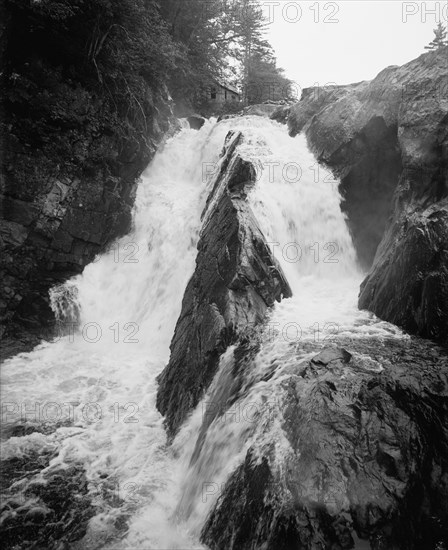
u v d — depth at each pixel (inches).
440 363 251.0
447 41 430.3
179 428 299.0
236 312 318.3
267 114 737.6
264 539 184.1
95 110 498.0
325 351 258.1
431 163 349.7
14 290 441.1
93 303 482.6
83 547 226.5
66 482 271.1
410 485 182.7
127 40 514.6
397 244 339.9
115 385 376.5
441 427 201.9
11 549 225.9
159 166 632.4
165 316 443.8
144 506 252.2
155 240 517.0
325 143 507.5
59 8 423.8
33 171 455.5
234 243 354.3
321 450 195.3
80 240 494.9
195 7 848.9
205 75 953.5
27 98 437.4
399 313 312.7
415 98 394.3
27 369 397.1
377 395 218.4
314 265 441.4
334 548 170.1
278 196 441.7
